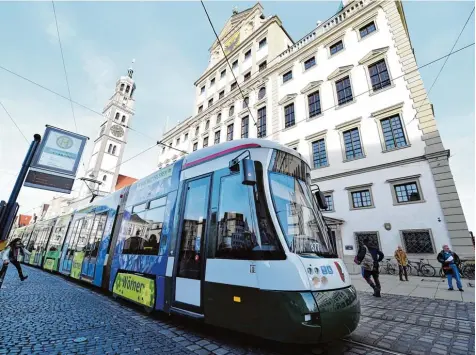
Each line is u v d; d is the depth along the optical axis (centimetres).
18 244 911
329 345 354
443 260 815
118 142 5666
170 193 522
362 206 1384
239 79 2666
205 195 440
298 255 334
